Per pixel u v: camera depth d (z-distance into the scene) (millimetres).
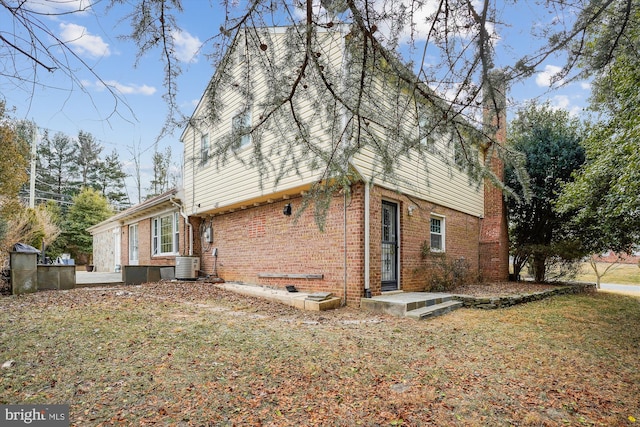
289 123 2592
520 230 13391
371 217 7387
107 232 19594
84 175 25547
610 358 4586
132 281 10164
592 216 9586
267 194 8383
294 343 4664
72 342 4301
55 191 23719
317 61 2199
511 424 2879
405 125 2418
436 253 9633
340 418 2879
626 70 3908
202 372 3635
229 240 10914
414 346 4770
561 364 4293
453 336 5363
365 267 7203
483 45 2061
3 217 8727
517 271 13375
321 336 5051
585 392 3518
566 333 5820
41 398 2998
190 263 10758
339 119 2592
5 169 8711
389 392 3363
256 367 3822
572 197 9617
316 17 2072
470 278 11422
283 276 8766
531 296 9227
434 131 2389
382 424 2812
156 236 14141
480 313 7355
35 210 13914
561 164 11344
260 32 2186
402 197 8461
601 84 2488
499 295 8609
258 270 9602
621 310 8461
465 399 3277
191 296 8039
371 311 6902
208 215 11797
